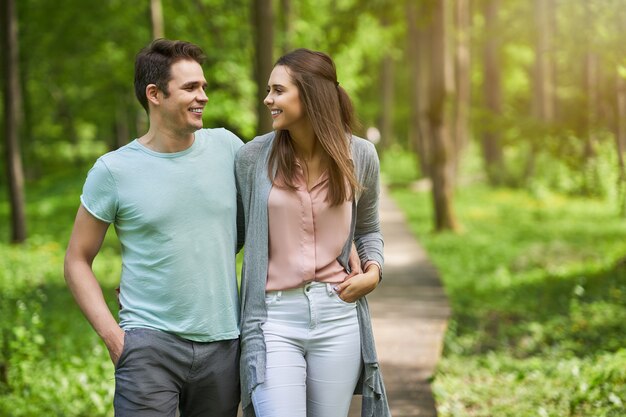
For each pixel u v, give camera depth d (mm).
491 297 10867
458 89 26094
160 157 3143
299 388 3131
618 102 12047
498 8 21750
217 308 3178
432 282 11445
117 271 12531
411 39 31656
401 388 6051
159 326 3121
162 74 3094
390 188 29453
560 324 8836
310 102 3115
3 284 10906
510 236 17219
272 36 11070
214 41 18297
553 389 6027
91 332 7852
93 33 21781
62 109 36250
